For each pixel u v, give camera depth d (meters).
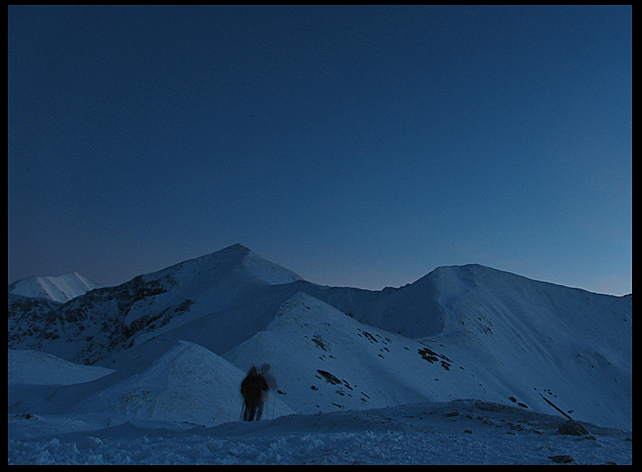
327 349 53.06
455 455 7.72
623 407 86.50
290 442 8.66
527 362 95.38
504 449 8.27
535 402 69.81
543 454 7.86
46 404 26.22
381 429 10.78
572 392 86.69
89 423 15.62
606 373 100.81
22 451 8.16
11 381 35.62
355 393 40.12
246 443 8.55
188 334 102.06
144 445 8.62
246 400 15.40
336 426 11.73
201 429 13.30
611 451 8.17
